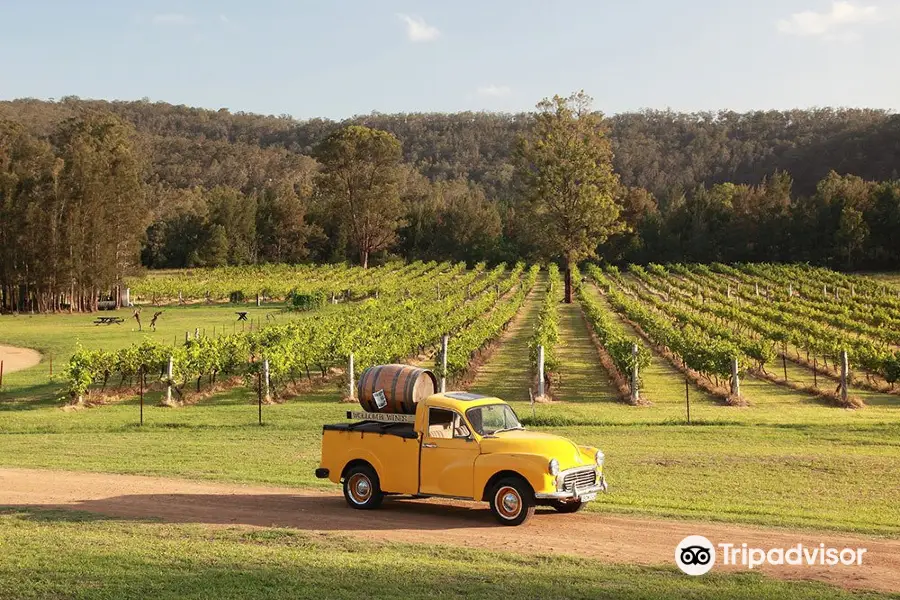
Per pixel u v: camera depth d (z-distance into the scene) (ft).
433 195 464.24
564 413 80.84
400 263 366.43
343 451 42.55
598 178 237.86
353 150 359.25
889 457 57.06
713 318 188.75
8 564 30.96
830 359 120.88
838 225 333.21
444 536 36.40
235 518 40.04
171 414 84.38
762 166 654.12
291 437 70.49
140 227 258.98
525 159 245.24
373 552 33.27
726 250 357.61
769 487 48.24
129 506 43.01
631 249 371.76
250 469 55.47
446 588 28.22
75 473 53.88
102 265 232.12
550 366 101.30
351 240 391.86
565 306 226.38
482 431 39.60
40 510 41.70
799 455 57.82
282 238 401.08
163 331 173.27
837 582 29.55
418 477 40.24
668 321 164.14
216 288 255.29
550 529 37.78
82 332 171.53
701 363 98.02
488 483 38.81
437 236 402.11
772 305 200.85
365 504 41.88
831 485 48.80
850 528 38.19
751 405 88.99
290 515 40.75
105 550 33.09
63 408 89.56
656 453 59.52
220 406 90.53
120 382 105.91
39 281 225.97
